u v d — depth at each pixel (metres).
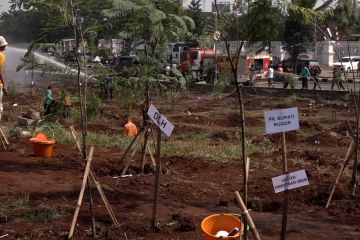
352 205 7.60
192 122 19.81
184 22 7.61
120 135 13.69
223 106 25.97
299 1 5.34
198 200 7.63
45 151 10.07
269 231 6.20
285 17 5.21
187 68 9.41
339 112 22.88
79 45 5.96
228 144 13.00
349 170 9.95
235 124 19.59
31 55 5.92
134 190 7.93
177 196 7.78
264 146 12.56
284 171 4.60
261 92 30.20
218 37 5.39
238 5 5.10
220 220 4.99
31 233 5.83
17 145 11.19
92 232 5.74
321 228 6.46
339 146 14.26
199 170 9.75
